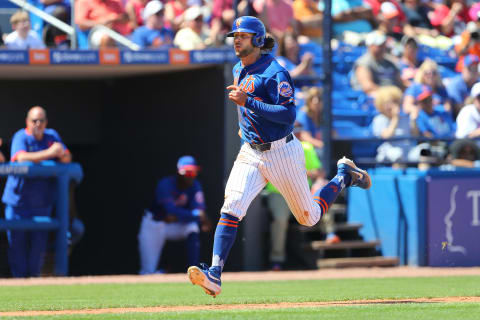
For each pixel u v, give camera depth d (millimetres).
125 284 30078
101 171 48938
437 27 53188
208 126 40250
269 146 18375
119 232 47188
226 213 18500
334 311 17031
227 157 39000
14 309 19172
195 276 17734
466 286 27094
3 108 46875
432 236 38812
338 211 40781
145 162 45062
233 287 27812
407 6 52562
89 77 46406
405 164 42312
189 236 37156
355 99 44750
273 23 44719
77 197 50375
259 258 39250
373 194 40594
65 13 41250
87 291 26359
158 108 44094
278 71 18109
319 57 45750
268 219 39750
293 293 24344
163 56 38781
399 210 39406
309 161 38469
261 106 17672
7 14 41281
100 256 48719
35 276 33906
